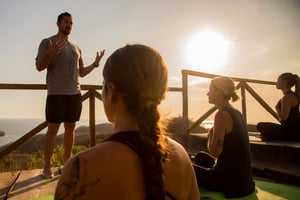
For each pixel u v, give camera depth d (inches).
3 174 139.3
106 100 32.1
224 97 98.6
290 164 152.6
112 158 26.7
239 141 98.3
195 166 107.5
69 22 132.9
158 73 31.0
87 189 25.7
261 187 120.7
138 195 26.8
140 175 27.3
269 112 256.2
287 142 171.9
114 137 29.0
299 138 176.6
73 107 135.1
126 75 29.8
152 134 28.9
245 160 100.0
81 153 27.9
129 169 26.8
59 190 27.1
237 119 98.2
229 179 98.7
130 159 27.2
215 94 99.1
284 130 176.7
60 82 131.3
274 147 161.2
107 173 26.0
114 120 31.9
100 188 25.6
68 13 133.9
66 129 136.9
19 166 188.9
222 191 103.4
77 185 26.0
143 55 30.6
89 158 26.6
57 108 130.2
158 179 27.3
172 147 33.9
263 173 143.6
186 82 222.4
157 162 28.0
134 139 28.7
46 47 130.8
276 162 159.8
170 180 31.3
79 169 26.3
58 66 131.1
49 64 131.2
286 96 174.4
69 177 26.6
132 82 29.7
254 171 148.3
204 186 106.2
